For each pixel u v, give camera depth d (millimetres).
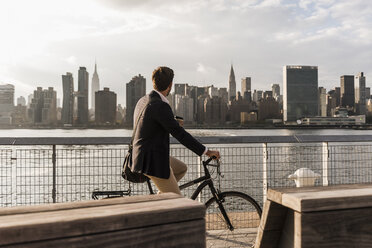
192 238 1090
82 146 4094
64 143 3830
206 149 2791
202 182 3406
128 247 1010
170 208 1071
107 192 3234
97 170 3885
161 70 2916
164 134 2746
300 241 1188
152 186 3342
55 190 3828
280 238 1375
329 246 1205
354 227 1229
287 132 178625
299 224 1192
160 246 1049
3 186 3801
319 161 4422
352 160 4426
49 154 3895
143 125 2703
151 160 2680
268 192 1363
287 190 1334
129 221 1011
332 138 4375
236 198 3508
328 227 1206
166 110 2672
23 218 963
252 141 4191
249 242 3555
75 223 949
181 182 3654
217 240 3561
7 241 889
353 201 1225
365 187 1402
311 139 4316
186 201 1170
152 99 2770
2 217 979
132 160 2758
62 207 1097
